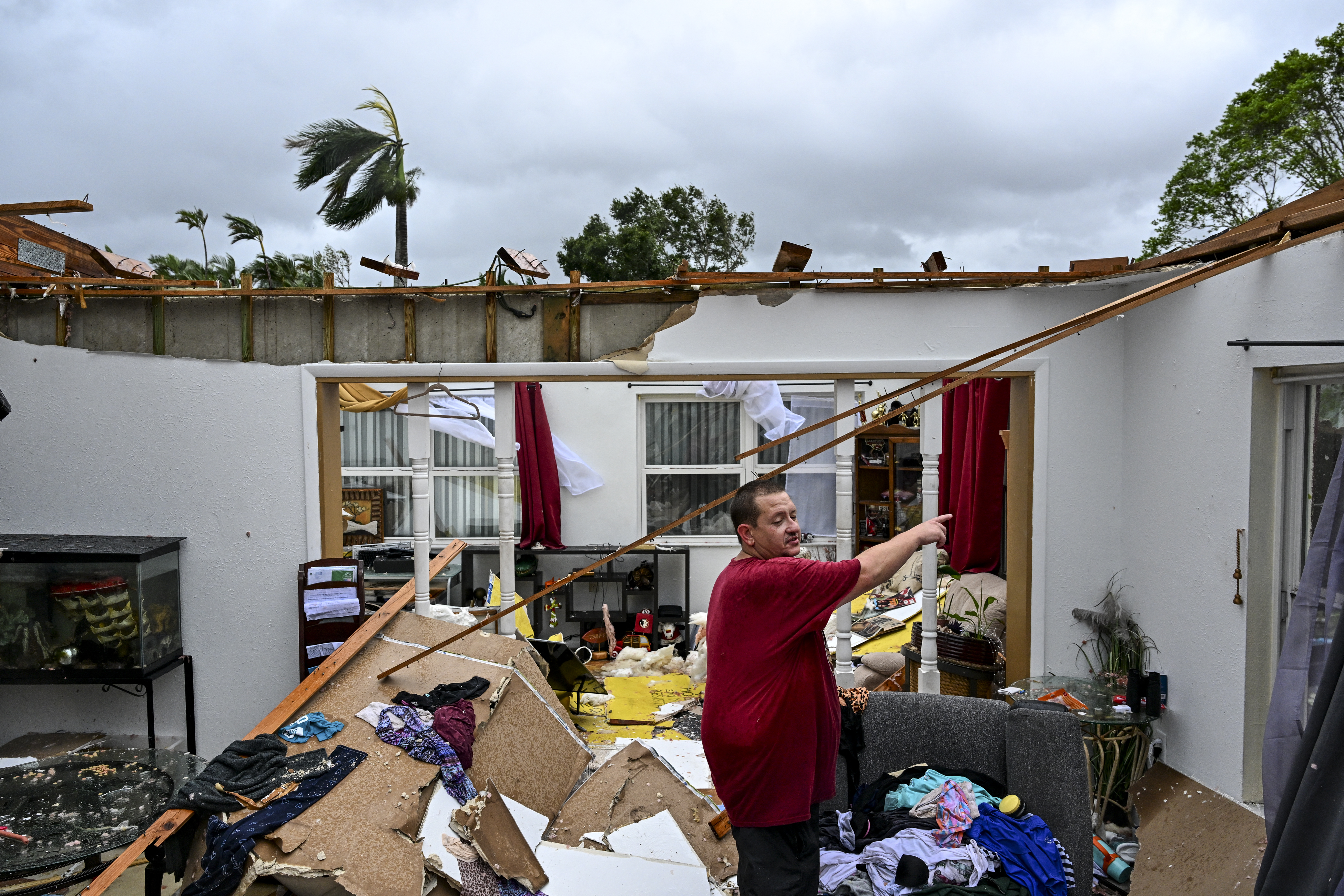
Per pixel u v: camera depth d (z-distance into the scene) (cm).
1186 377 395
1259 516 354
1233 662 367
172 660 466
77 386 470
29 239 480
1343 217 286
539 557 822
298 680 472
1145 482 431
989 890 299
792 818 236
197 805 292
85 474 471
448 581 754
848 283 448
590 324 461
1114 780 406
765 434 827
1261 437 352
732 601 237
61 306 468
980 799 341
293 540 470
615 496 817
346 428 824
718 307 455
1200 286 383
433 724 350
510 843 316
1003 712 364
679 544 823
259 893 273
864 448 834
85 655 441
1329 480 332
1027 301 450
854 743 372
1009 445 475
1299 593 275
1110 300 447
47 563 437
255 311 466
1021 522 464
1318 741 223
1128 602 447
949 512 726
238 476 469
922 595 516
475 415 791
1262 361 345
